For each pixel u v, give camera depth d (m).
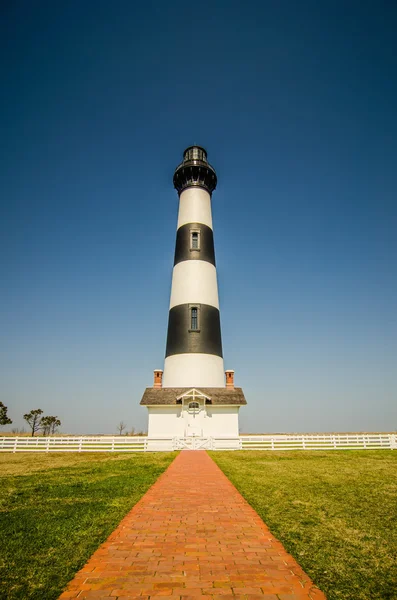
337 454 22.42
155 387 29.09
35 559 5.85
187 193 34.97
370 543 6.57
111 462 18.41
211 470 15.09
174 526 7.50
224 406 27.19
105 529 7.30
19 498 10.06
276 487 11.48
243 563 5.69
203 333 29.88
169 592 4.79
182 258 32.56
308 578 5.23
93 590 4.86
